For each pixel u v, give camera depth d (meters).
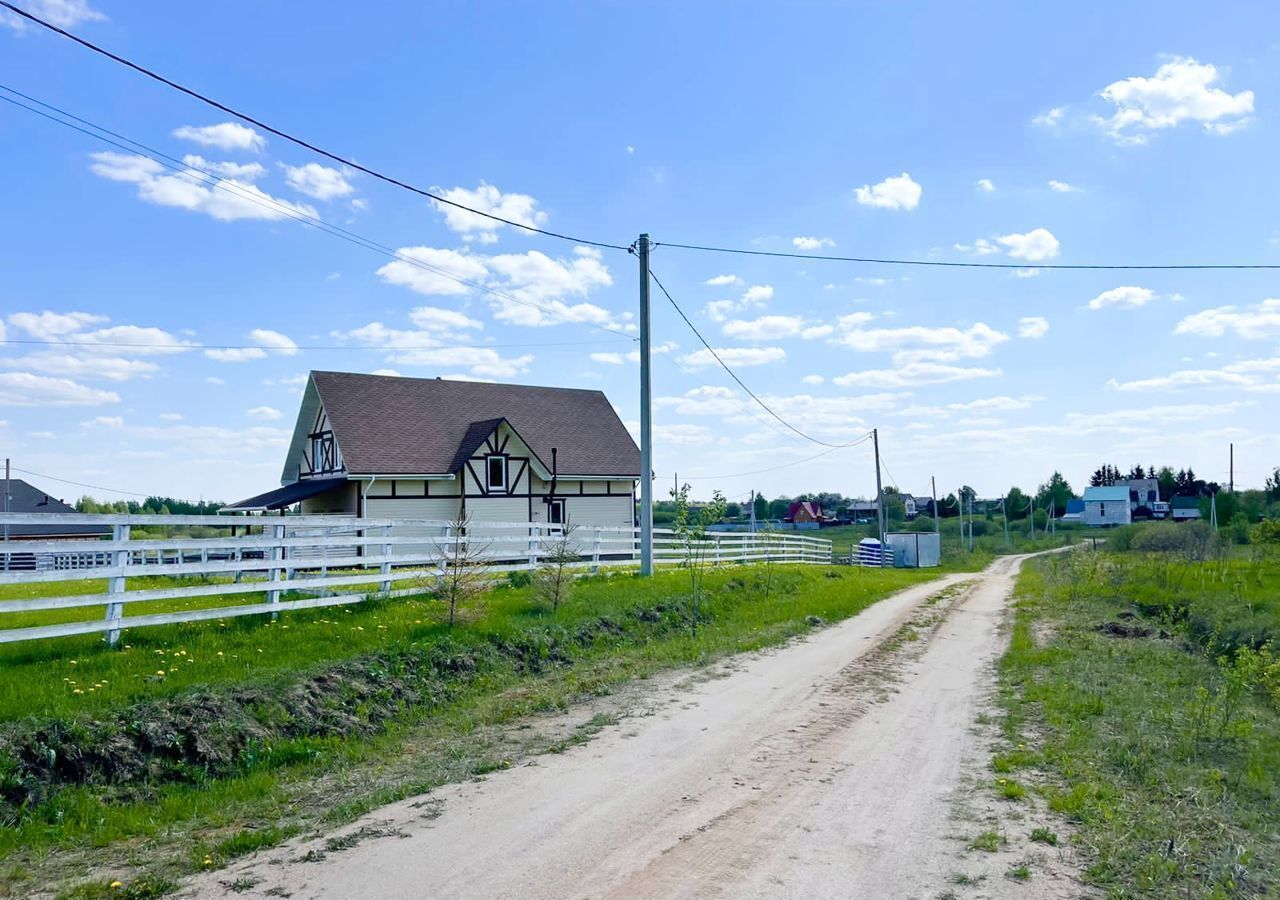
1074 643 16.33
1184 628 17.75
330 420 30.47
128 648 10.66
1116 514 102.69
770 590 23.55
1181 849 6.11
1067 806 6.93
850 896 5.27
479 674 12.04
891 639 16.83
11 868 5.84
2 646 10.40
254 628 12.51
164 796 7.30
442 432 32.69
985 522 94.62
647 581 20.58
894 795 7.28
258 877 5.57
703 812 6.80
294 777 7.96
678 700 11.13
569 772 7.93
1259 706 11.48
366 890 5.33
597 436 37.16
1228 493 62.81
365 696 10.23
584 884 5.41
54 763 7.17
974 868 5.72
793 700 11.16
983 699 11.41
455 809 6.89
